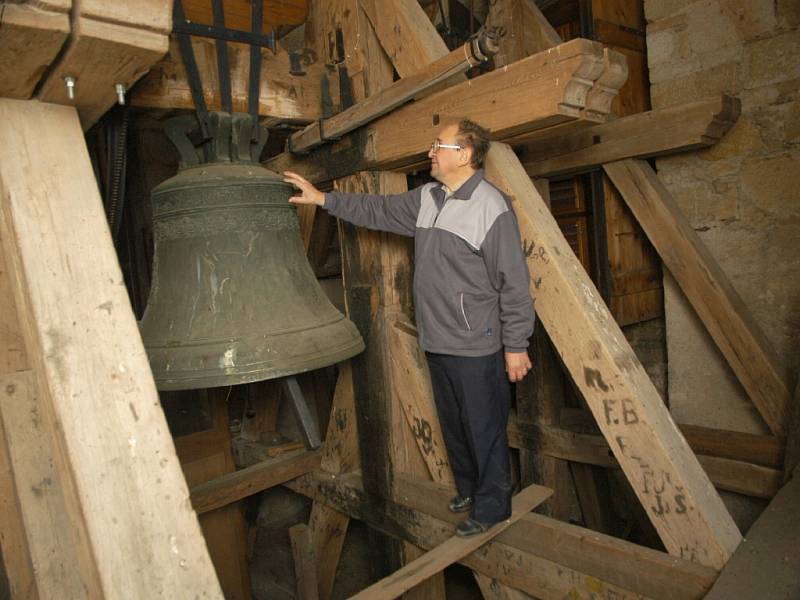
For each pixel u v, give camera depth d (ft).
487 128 5.99
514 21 10.82
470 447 6.53
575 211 11.85
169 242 6.00
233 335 5.59
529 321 5.77
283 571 12.69
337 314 6.63
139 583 3.10
